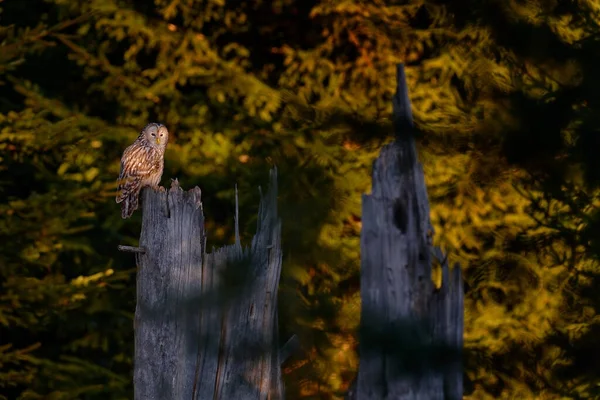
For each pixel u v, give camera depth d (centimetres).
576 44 1489
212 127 1434
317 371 1327
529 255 1507
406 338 494
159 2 1436
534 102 1488
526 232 1501
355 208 1427
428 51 1588
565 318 1491
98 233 1341
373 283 503
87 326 1303
